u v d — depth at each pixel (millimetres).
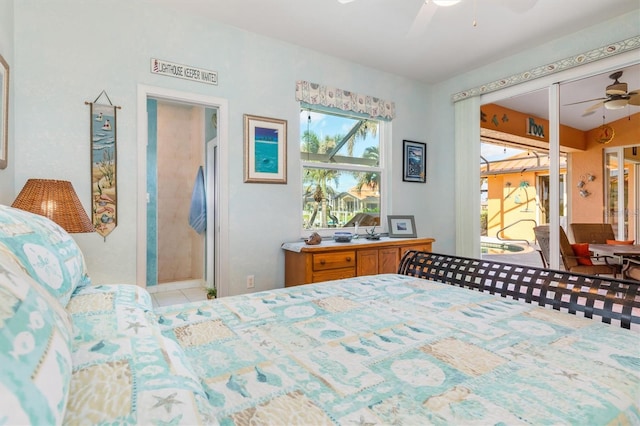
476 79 3912
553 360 883
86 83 2383
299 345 1001
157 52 2639
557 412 658
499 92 3707
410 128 4211
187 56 2762
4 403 328
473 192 3939
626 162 2877
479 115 3896
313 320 1215
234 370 846
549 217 3348
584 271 3135
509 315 1252
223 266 2953
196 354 937
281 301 1448
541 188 3564
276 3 2621
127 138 2523
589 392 726
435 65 3795
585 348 956
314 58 3441
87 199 2387
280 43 3227
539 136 3480
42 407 374
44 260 767
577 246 3182
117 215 2492
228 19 2855
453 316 1247
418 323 1179
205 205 4207
